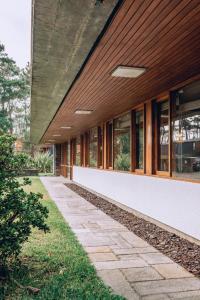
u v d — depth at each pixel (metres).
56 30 3.36
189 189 5.04
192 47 3.91
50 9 2.93
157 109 6.81
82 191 13.05
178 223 5.39
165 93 6.22
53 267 3.75
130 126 8.20
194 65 4.59
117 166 9.55
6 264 3.76
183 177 5.65
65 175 23.08
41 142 24.53
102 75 5.06
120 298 2.94
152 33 3.50
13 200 3.56
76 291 3.09
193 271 3.70
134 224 6.38
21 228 3.55
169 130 6.03
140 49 3.97
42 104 7.38
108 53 4.09
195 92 5.35
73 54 4.04
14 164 3.66
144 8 2.96
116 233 5.60
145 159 7.21
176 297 3.01
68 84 5.48
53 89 5.83
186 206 5.12
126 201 8.15
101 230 5.84
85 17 3.09
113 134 9.92
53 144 26.97
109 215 7.44
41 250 4.43
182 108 5.75
